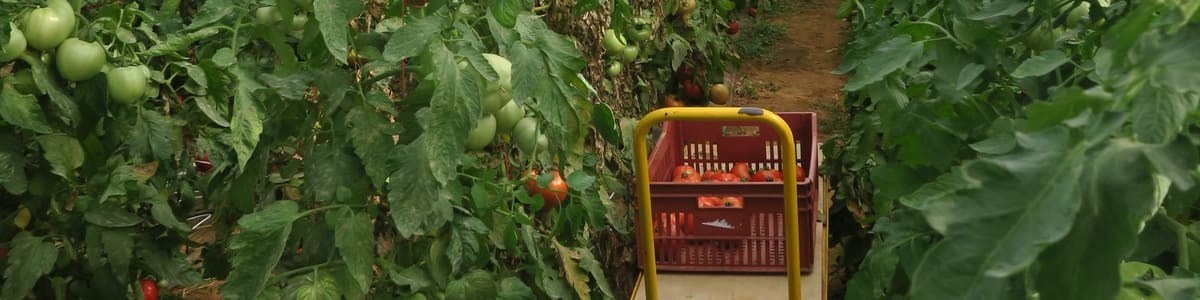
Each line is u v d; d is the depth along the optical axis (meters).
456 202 2.14
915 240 1.59
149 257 2.51
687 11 5.87
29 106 1.97
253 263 1.82
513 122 2.06
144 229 2.58
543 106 1.86
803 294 3.94
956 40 1.79
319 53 1.94
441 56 1.74
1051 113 0.72
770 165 5.47
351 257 1.85
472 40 1.90
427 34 1.77
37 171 2.27
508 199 2.45
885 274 1.69
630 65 5.24
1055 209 0.62
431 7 1.81
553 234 2.83
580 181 2.66
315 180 1.91
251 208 2.05
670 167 5.07
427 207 1.80
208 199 2.58
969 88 1.82
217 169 2.22
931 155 1.88
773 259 4.14
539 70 1.85
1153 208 0.70
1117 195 0.63
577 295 2.88
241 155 1.83
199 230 4.27
